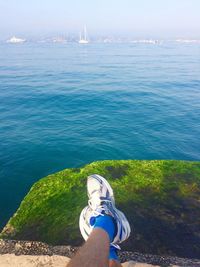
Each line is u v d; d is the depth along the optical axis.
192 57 56.50
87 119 12.44
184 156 9.27
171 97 17.38
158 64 40.38
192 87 21.44
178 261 3.47
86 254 1.57
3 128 11.14
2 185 7.22
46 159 8.59
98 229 1.98
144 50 88.94
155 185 5.06
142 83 22.73
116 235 2.36
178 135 10.88
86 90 18.61
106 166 5.71
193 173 5.52
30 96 16.70
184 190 4.94
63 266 3.21
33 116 12.84
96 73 29.31
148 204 4.55
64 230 4.12
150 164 5.79
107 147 9.53
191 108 14.79
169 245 3.82
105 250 1.67
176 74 29.33
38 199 4.93
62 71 30.95
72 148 9.36
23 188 7.17
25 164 8.28
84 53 69.62
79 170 5.68
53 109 14.05
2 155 8.71
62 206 4.68
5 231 4.25
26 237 4.09
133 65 38.44
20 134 10.47
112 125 11.69
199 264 3.44
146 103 15.55
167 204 4.57
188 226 4.14
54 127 11.34
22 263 3.24
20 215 4.60
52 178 5.49
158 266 3.34
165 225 4.13
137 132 10.99
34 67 35.12
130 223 4.11
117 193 4.79
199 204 4.61
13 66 36.41
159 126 11.77
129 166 5.71
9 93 17.73
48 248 3.64
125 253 3.56
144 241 3.84
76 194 4.97
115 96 16.98
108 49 95.88
